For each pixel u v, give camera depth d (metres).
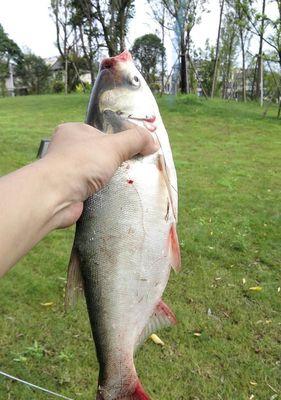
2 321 0.86
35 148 2.19
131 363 0.36
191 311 0.91
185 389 0.72
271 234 1.28
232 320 0.90
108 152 0.27
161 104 3.86
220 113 3.63
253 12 3.56
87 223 0.36
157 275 0.37
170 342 0.82
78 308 0.91
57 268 1.06
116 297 0.36
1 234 0.20
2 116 3.58
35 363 0.76
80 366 0.76
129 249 0.36
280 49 3.63
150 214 0.36
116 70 0.38
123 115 0.37
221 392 0.72
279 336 0.85
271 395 0.71
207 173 1.95
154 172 0.36
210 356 0.79
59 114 3.62
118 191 0.35
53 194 0.23
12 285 0.98
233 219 1.39
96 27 5.63
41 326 0.86
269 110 4.34
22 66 9.50
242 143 2.69
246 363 0.78
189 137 2.83
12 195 0.22
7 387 0.71
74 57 6.85
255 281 1.04
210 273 1.06
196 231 1.28
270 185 1.80
